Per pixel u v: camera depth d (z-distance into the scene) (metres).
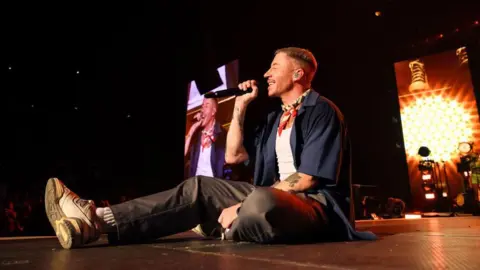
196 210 1.34
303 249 1.04
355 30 7.35
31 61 7.24
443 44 7.47
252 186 1.42
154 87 8.65
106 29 7.07
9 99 7.62
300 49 1.57
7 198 7.18
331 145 1.28
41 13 6.42
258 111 6.91
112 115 8.81
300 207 1.19
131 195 8.97
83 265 0.79
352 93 7.99
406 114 7.80
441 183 7.23
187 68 8.25
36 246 1.27
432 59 7.59
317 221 1.24
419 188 7.48
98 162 8.89
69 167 8.54
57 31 6.84
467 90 7.22
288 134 1.42
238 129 1.63
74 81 7.95
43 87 7.79
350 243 1.20
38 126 8.19
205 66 7.86
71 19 6.68
